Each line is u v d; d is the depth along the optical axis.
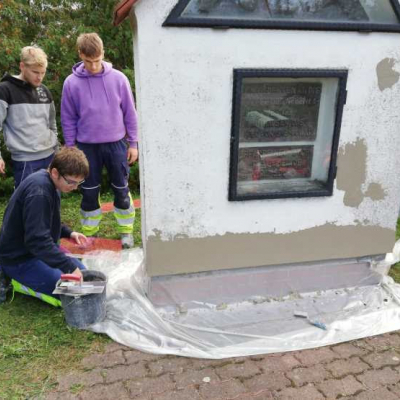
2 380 2.39
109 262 3.67
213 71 2.58
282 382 2.45
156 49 2.47
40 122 3.73
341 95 2.78
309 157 3.05
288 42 2.62
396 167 3.07
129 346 2.69
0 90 3.50
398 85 2.87
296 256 3.14
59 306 2.99
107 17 5.55
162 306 3.05
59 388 2.35
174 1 2.41
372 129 2.93
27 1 5.42
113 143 3.68
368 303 3.21
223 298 3.14
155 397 2.32
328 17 2.64
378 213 3.17
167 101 2.58
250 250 3.04
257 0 2.52
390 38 2.76
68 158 2.59
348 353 2.69
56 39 5.29
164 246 2.88
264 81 2.75
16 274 2.95
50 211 2.70
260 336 2.82
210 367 2.55
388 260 3.40
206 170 2.78
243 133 2.85
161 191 2.76
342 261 3.29
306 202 3.01
